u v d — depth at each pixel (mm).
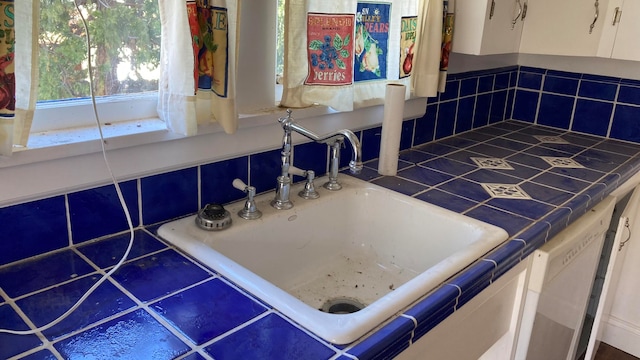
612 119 2125
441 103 1935
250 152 1253
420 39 1588
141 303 819
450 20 1646
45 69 938
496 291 1122
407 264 1327
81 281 879
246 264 1140
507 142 2008
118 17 1009
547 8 1887
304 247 1278
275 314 803
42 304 807
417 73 1631
